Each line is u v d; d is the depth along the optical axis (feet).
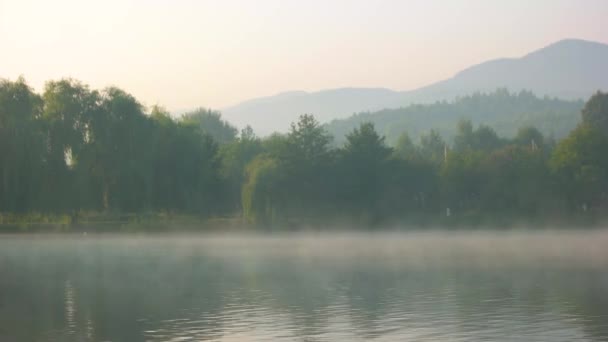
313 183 356.79
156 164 326.85
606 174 408.26
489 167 406.00
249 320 103.50
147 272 173.78
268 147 415.03
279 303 118.83
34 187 294.25
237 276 161.89
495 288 130.52
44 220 320.29
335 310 110.52
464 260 189.88
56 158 300.61
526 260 185.16
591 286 130.21
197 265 190.80
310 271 169.99
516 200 404.16
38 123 299.99
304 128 369.50
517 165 407.44
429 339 87.66
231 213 378.94
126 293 134.82
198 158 343.46
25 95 301.84
